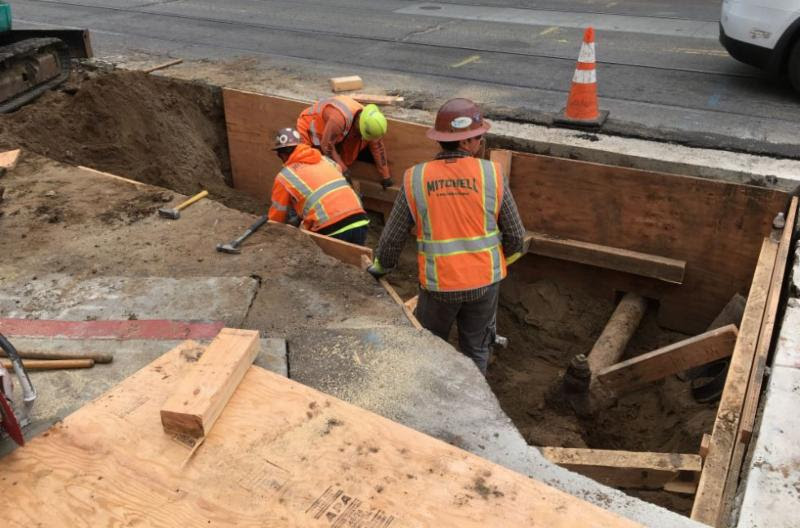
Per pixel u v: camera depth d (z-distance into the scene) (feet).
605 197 19.36
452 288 12.82
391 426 8.25
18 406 9.59
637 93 23.91
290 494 7.35
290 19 37.17
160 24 36.01
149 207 15.85
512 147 20.33
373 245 23.70
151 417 8.38
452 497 7.28
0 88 22.34
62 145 21.81
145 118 23.95
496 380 19.02
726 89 24.26
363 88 25.11
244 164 26.02
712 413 14.92
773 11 22.04
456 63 28.37
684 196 18.26
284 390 8.84
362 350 10.99
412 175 12.69
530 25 34.99
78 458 7.80
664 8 38.60
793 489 8.52
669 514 8.13
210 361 8.90
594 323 20.90
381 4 41.24
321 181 16.62
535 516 7.06
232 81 25.98
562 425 16.38
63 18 37.06
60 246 14.14
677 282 18.99
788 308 12.12
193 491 7.40
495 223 12.86
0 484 7.50
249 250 14.02
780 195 17.04
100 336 11.28
